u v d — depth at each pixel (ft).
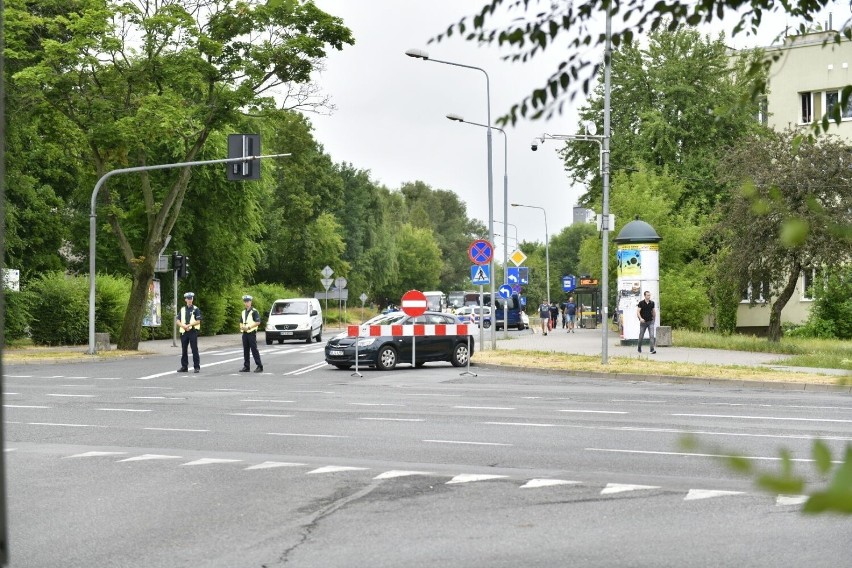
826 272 143.33
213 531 30.19
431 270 518.78
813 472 6.25
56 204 190.19
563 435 51.75
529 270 439.22
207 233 202.90
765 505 33.22
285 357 138.62
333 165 370.32
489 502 34.09
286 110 147.74
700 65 197.06
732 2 17.25
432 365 121.70
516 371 109.29
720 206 143.43
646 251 147.74
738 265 139.13
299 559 26.71
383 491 36.35
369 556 26.91
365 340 110.63
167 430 55.36
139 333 152.46
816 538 28.58
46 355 134.62
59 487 37.76
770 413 63.36
